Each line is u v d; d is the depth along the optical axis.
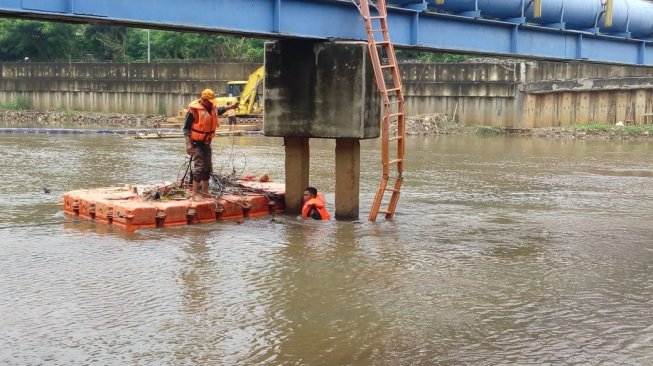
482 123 51.31
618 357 8.24
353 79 15.15
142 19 13.24
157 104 61.66
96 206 15.11
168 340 8.55
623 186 23.03
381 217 16.52
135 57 74.50
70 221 15.18
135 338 8.60
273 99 15.82
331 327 9.08
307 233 14.47
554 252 13.25
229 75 58.31
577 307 10.00
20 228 14.45
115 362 7.91
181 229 14.49
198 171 15.70
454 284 11.01
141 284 10.71
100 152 31.47
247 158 30.72
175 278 11.05
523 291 10.71
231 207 15.70
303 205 16.36
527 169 27.86
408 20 17.94
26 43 73.50
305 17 15.59
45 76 66.88
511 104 50.19
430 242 13.89
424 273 11.60
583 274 11.73
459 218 16.58
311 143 40.03
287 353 8.23
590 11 23.20
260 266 11.83
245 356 8.12
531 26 21.39
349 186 15.88
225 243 13.37
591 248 13.62
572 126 49.38
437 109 52.72
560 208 18.33
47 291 10.32
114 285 10.64
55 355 8.08
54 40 73.69
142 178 22.64
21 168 24.89
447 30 19.17
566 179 24.75
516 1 20.53
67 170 24.56
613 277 11.59
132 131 46.00
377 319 9.39
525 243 13.97
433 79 52.53
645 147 40.41
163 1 13.50
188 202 15.26
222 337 8.67
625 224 16.11
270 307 9.78
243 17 14.67
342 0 15.98
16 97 68.44
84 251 12.59
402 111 16.11
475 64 51.19
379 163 29.12
